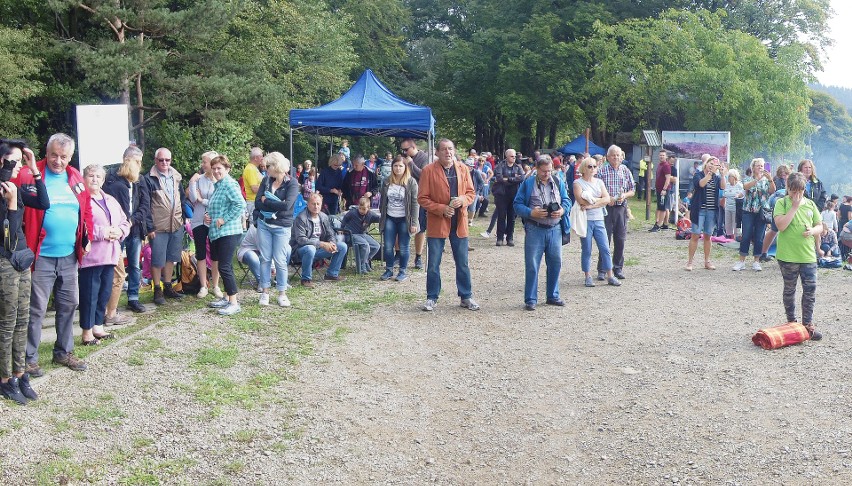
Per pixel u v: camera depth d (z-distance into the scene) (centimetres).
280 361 730
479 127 4750
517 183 1520
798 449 509
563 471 511
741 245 1206
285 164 932
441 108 4438
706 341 777
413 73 4794
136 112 2203
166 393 623
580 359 741
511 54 3959
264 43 2539
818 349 727
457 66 4197
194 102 1986
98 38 1958
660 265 1263
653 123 3675
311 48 2808
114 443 528
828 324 821
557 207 923
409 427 587
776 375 659
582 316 905
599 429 573
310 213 1109
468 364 736
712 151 1866
